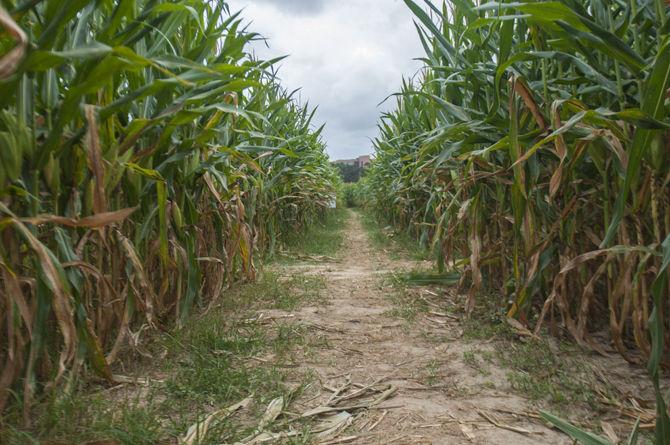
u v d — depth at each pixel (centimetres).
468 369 237
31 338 159
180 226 271
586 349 256
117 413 169
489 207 360
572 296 290
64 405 163
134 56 140
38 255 147
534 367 235
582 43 220
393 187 869
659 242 209
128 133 195
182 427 163
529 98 224
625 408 190
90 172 195
